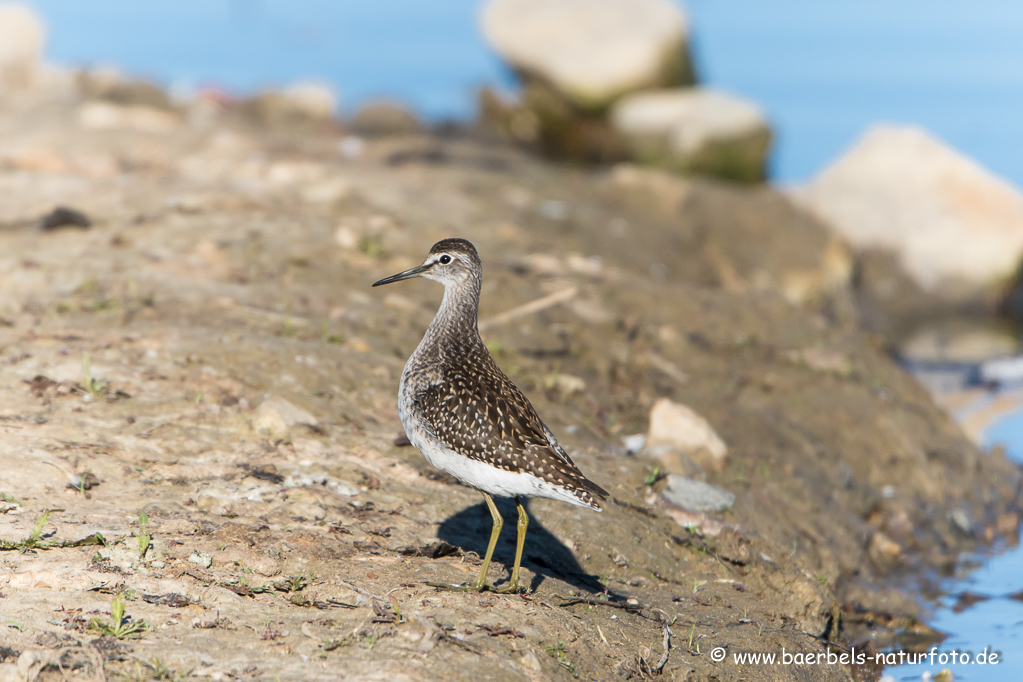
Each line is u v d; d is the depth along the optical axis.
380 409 11.58
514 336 14.31
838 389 15.38
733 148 31.31
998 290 27.91
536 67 34.19
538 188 24.98
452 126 34.53
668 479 11.38
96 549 8.10
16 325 12.17
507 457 8.07
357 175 22.25
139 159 21.34
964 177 28.88
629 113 32.62
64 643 7.05
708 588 10.05
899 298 27.95
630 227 24.28
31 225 15.56
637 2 35.09
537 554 9.53
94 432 9.86
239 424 10.48
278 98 33.75
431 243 17.30
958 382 21.31
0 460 9.09
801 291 26.11
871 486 14.14
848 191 29.36
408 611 7.90
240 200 17.61
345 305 14.20
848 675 9.38
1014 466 16.34
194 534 8.52
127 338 11.75
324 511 9.25
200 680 6.86
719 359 15.83
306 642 7.41
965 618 11.80
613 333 15.66
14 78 31.23
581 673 7.80
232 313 13.16
